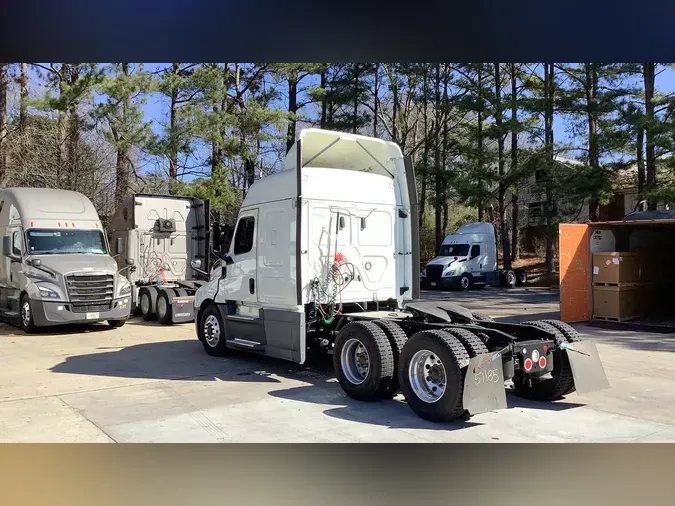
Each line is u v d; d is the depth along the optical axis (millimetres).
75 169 23641
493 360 5762
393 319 7223
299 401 6820
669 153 23156
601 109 24500
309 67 23156
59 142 23250
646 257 14797
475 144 29938
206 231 16344
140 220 15578
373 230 8672
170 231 15844
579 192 25875
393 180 9023
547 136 28047
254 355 9859
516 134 29047
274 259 8250
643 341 11305
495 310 17141
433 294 23875
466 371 5652
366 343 6711
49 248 13359
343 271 8250
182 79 20359
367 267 8555
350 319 7676
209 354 9844
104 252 14117
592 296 14219
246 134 22422
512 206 36312
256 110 21719
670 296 15953
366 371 6816
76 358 9656
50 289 12469
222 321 9445
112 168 25859
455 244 27031
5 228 14227
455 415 5773
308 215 7988
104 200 25500
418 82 30906
